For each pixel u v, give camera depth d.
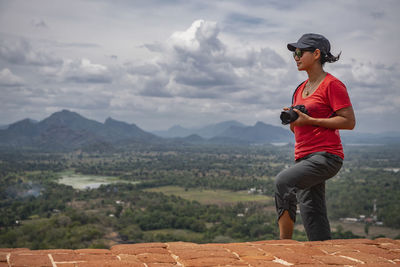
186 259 2.43
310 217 3.46
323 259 2.51
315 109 3.37
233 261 2.39
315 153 3.29
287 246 2.89
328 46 3.49
